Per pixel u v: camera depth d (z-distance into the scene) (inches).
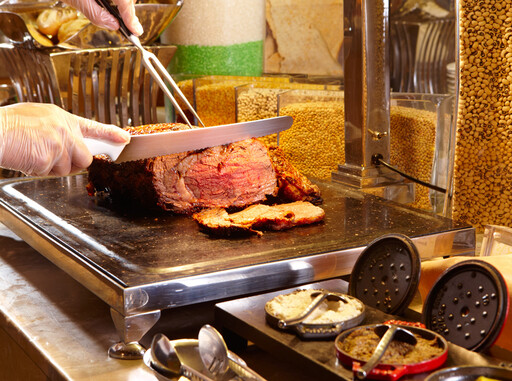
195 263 37.3
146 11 67.6
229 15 76.9
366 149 54.9
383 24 53.3
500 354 30.4
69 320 38.9
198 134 45.4
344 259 39.4
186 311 40.8
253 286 36.9
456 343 29.6
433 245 41.9
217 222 43.0
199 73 79.0
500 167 48.6
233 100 69.4
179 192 49.2
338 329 29.8
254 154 50.7
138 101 75.5
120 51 69.7
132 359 34.0
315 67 76.3
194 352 31.9
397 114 59.3
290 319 29.8
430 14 94.2
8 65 74.7
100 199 53.5
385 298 33.8
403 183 56.7
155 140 43.8
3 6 63.6
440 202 59.7
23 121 39.4
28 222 47.0
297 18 76.2
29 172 41.2
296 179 50.4
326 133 60.2
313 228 44.1
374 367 25.9
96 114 72.3
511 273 30.8
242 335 32.3
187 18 77.5
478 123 48.2
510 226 49.7
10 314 39.7
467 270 30.7
